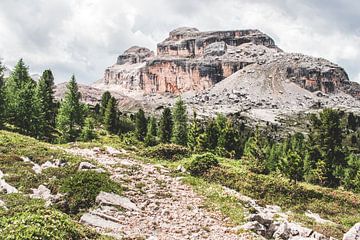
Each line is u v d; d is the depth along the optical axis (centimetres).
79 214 2259
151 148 5272
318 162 6694
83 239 1655
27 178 2812
